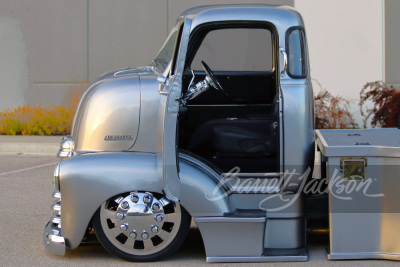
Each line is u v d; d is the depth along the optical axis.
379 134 6.38
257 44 6.11
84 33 16.14
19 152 13.34
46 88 16.34
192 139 6.01
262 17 5.34
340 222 5.33
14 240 6.28
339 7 14.76
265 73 6.18
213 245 5.31
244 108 6.19
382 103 14.14
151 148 5.47
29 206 7.99
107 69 16.11
